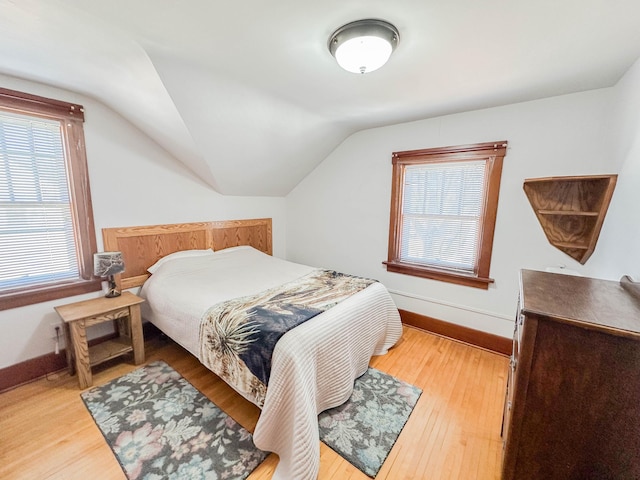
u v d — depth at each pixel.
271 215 3.85
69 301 2.16
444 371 2.20
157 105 1.94
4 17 1.17
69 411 1.72
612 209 1.67
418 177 2.78
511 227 2.30
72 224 2.19
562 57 1.48
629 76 1.58
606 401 0.78
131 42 1.38
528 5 1.07
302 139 2.84
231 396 1.87
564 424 0.84
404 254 2.99
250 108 2.13
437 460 1.44
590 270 1.90
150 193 2.59
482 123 2.35
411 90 1.95
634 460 0.77
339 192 3.40
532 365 0.86
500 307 2.43
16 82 1.84
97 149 2.24
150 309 2.37
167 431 1.57
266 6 1.10
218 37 1.32
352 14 1.15
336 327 1.74
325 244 3.63
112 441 1.50
